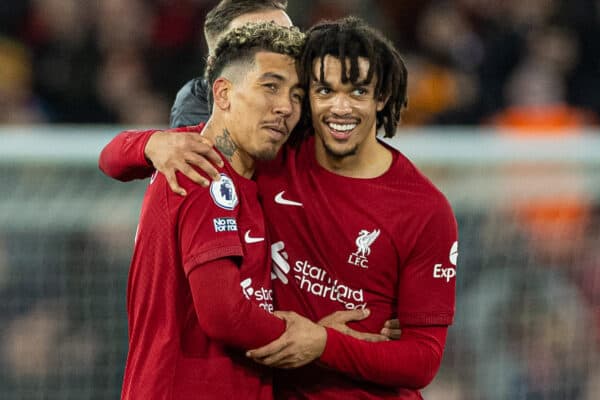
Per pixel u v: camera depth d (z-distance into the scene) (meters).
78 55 28.36
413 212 12.68
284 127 12.35
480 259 20.97
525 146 21.03
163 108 28.50
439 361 12.81
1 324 19.41
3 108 27.36
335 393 12.90
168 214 11.98
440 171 20.91
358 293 12.80
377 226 12.64
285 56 12.28
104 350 19.78
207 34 15.17
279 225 12.80
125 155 12.57
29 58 28.28
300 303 12.81
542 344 21.23
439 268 12.79
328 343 12.20
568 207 21.23
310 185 12.81
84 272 19.62
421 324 12.74
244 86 12.23
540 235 21.22
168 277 12.08
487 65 31.16
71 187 19.52
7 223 19.30
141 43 29.06
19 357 19.50
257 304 12.26
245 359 12.34
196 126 13.09
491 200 20.98
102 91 28.20
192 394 12.08
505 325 21.05
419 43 31.66
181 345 12.13
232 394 12.19
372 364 12.39
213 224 11.77
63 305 19.62
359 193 12.70
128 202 19.70
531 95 30.55
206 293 11.66
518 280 21.09
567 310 21.31
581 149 21.16
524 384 21.14
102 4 28.94
